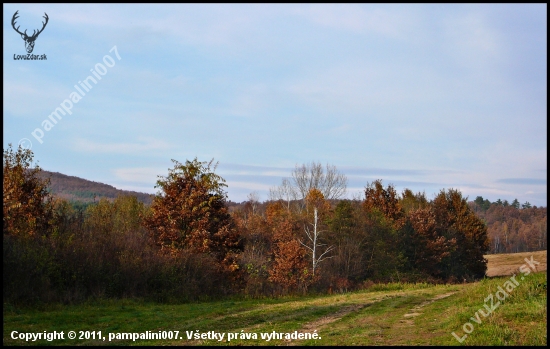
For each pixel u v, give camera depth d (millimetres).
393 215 60469
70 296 22078
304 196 74312
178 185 34156
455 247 57781
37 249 22766
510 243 112812
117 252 27234
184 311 21203
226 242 33469
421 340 13430
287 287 36375
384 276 49875
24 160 27297
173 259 29469
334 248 49312
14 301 19547
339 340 13820
